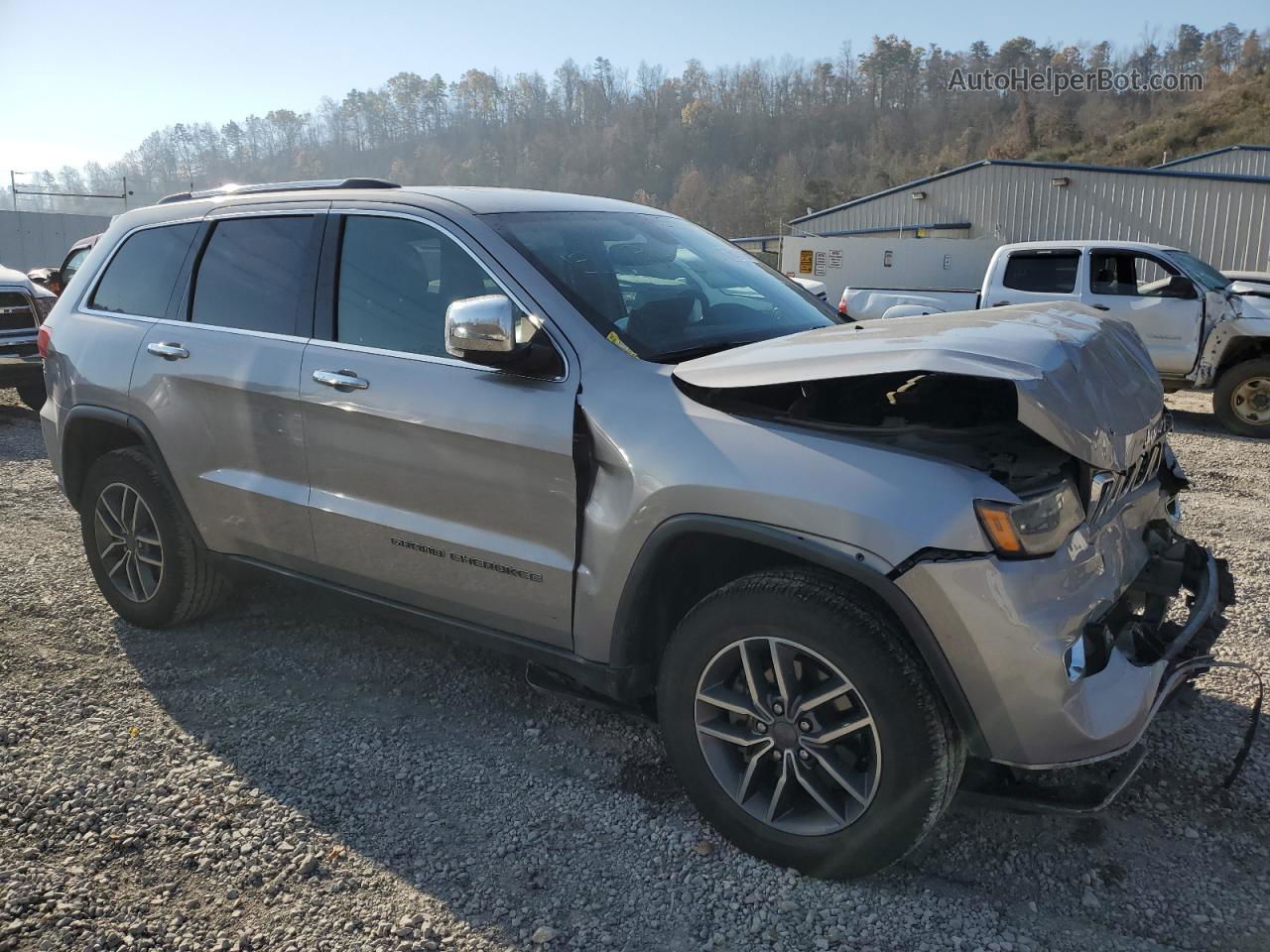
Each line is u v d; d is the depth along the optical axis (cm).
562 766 334
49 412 455
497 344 285
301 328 365
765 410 277
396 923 257
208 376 383
